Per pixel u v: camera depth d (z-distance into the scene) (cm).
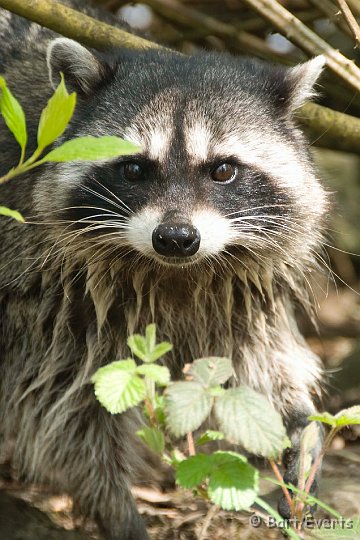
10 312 586
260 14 627
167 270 556
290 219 560
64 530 547
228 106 549
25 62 633
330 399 816
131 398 402
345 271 1032
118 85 560
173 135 534
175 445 623
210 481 394
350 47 861
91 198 544
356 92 639
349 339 948
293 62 862
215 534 545
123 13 980
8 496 581
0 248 582
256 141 547
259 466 646
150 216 521
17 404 591
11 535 536
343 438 725
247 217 542
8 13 668
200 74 564
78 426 570
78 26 619
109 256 556
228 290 573
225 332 585
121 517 561
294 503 455
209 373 404
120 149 352
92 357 566
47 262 566
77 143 353
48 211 554
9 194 576
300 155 571
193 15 873
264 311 588
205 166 536
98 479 564
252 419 387
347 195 1037
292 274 595
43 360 579
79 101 568
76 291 572
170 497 610
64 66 567
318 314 970
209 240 521
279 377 596
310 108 649
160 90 548
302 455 467
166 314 578
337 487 603
